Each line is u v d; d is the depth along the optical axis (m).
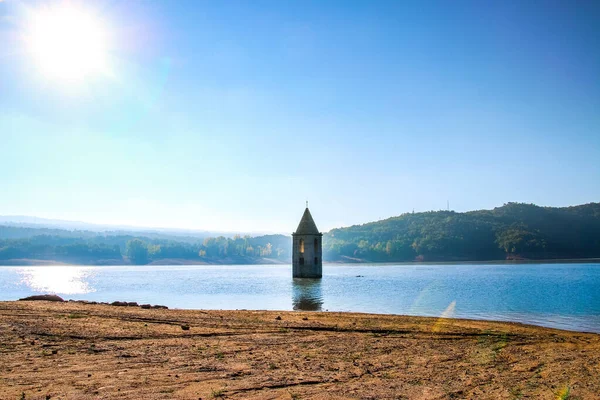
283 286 68.75
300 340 17.64
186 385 11.01
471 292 55.22
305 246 88.31
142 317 21.56
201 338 17.36
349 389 11.14
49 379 11.22
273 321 21.94
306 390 10.96
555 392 11.30
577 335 20.47
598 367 14.01
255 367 13.03
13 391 10.17
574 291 56.28
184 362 13.37
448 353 15.88
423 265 187.75
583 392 11.30
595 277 89.06
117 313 22.50
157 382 11.17
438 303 41.25
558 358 15.31
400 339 18.39
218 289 63.81
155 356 14.07
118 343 15.88
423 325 21.80
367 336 18.88
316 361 14.12
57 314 21.28
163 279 100.25
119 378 11.44
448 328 21.14
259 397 10.30
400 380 12.16
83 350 14.58
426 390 11.27
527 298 46.62
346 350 16.00
